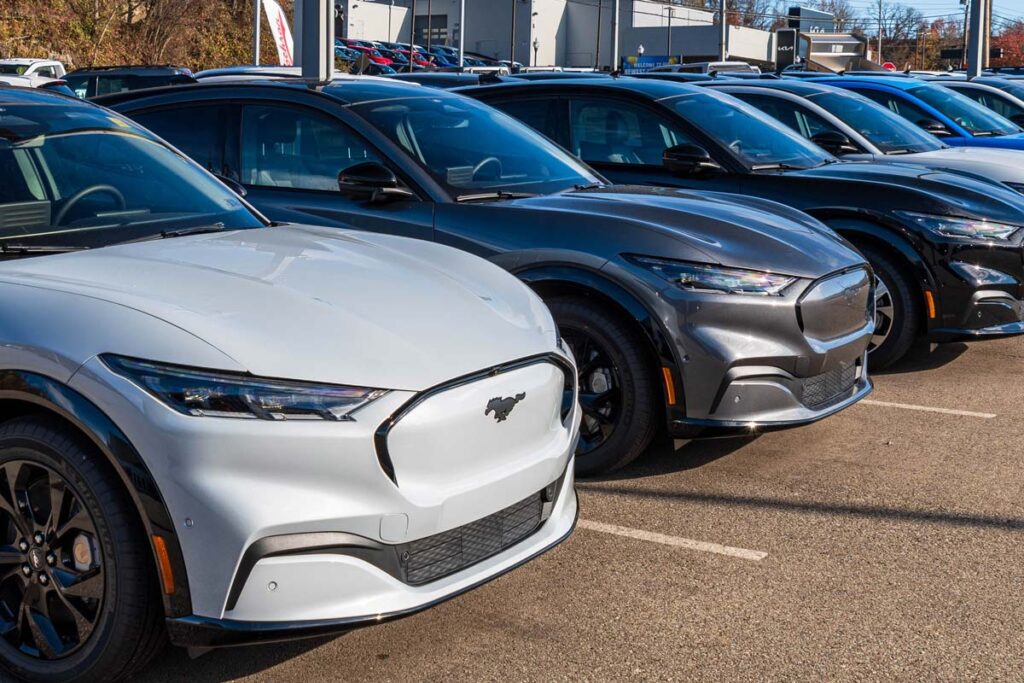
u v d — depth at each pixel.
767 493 4.80
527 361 3.32
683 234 4.83
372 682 3.23
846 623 3.62
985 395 6.54
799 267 4.83
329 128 5.54
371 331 3.10
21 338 2.98
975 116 12.78
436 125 5.71
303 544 2.84
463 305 3.41
